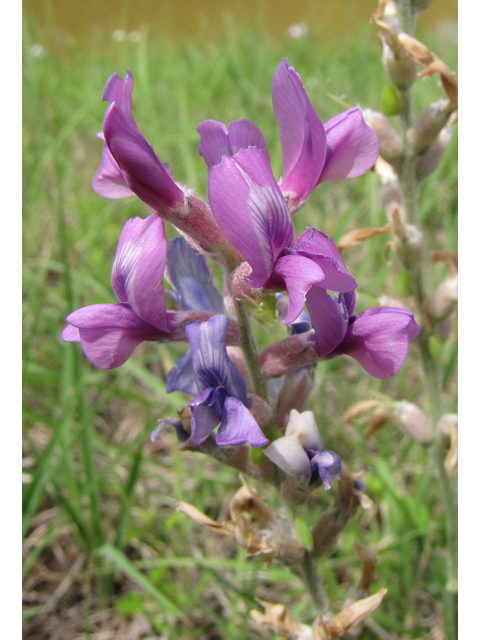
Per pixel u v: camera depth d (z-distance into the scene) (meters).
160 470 0.15
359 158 0.07
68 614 0.13
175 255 0.08
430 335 0.11
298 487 0.07
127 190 0.08
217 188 0.06
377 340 0.07
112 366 0.07
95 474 0.13
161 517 0.14
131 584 0.13
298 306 0.06
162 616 0.12
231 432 0.06
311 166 0.07
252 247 0.06
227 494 0.14
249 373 0.07
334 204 0.20
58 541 0.13
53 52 0.31
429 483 0.14
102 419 0.16
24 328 0.16
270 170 0.06
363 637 0.12
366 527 0.14
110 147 0.06
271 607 0.08
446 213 0.18
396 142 0.11
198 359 0.06
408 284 0.11
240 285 0.07
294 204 0.07
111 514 0.14
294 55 0.29
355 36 0.30
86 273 0.15
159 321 0.07
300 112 0.07
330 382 0.16
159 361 0.16
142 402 0.14
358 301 0.14
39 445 0.15
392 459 0.15
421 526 0.12
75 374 0.13
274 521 0.08
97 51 0.32
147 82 0.21
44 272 0.16
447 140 0.11
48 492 0.14
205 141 0.07
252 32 0.33
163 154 0.20
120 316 0.07
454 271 0.11
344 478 0.08
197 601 0.12
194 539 0.14
